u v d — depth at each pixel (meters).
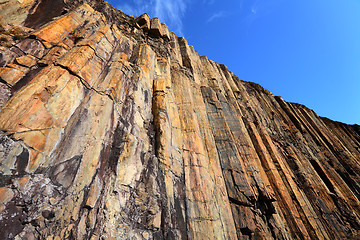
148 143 13.94
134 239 8.91
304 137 37.50
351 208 23.05
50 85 8.87
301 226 17.94
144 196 10.86
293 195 20.97
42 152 7.25
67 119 8.92
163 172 12.91
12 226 5.49
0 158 6.00
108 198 9.02
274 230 15.82
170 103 19.34
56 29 12.82
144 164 12.50
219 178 17.34
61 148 8.02
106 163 9.88
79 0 19.56
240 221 15.08
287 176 23.25
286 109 44.62
